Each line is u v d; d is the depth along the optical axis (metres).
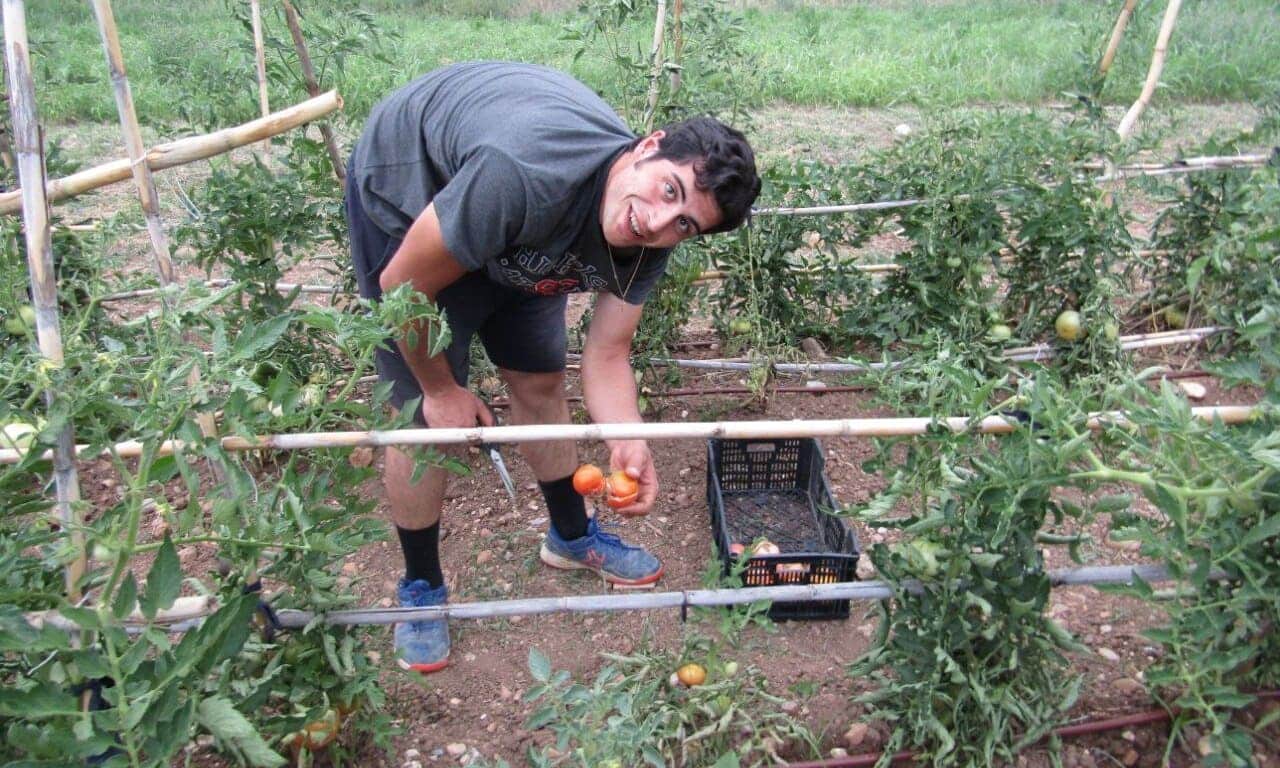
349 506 2.07
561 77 2.23
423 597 2.77
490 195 1.94
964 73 9.22
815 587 2.29
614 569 3.13
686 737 2.42
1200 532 2.00
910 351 4.20
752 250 4.07
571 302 5.24
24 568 1.82
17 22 1.60
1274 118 4.21
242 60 4.66
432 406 2.43
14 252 2.32
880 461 2.33
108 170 1.96
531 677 2.80
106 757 1.77
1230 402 4.15
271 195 3.54
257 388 1.70
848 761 2.46
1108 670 2.76
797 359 4.32
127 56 8.90
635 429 2.06
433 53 9.57
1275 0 11.16
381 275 2.25
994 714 2.27
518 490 3.62
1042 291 4.18
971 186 3.97
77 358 1.78
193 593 3.08
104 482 3.59
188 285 1.83
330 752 2.42
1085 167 4.16
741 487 3.68
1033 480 1.97
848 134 7.82
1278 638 2.29
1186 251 4.41
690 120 2.01
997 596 2.19
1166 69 8.84
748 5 12.14
